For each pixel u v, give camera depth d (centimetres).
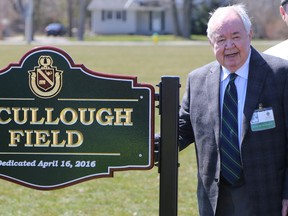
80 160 419
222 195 425
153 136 417
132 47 4428
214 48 413
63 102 416
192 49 4172
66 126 417
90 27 7694
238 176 417
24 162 420
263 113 411
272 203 417
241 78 419
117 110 416
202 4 6662
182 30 6769
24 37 6028
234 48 407
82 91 415
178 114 417
